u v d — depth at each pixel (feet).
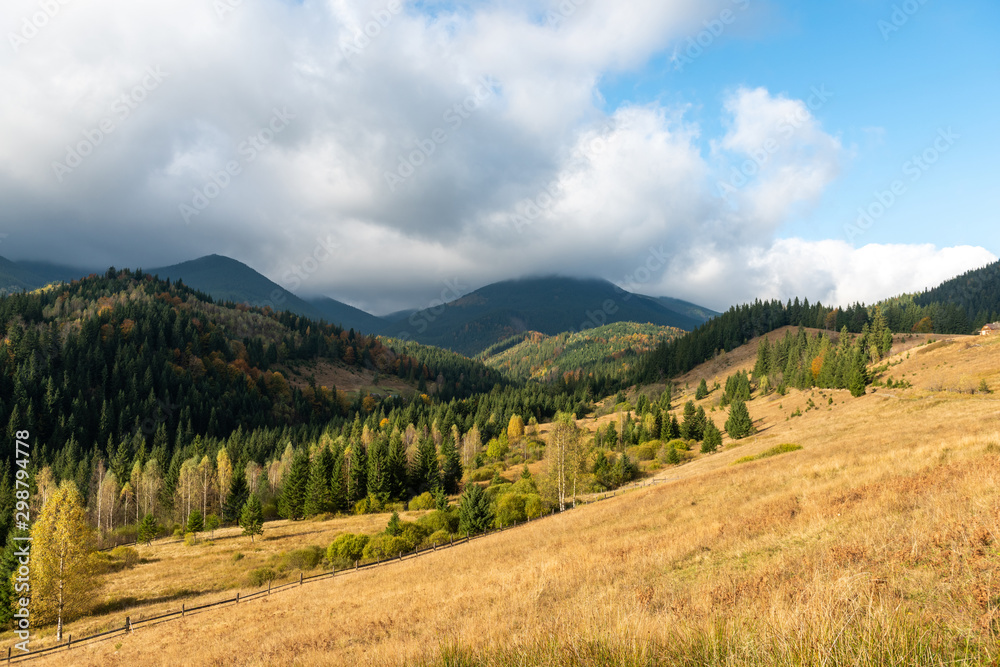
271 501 293.02
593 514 107.86
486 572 69.97
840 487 59.26
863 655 15.10
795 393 388.16
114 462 333.21
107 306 633.61
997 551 25.45
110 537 240.53
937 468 53.88
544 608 39.88
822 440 160.76
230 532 234.79
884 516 41.39
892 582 24.67
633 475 243.19
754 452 190.90
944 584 22.52
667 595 36.55
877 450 94.17
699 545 52.01
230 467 306.76
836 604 19.56
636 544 61.36
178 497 285.23
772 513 56.80
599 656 19.63
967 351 318.86
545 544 84.07
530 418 474.90
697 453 283.59
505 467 332.80
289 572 142.72
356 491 272.72
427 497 258.37
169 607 117.80
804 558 35.81
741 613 24.84
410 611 54.19
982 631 16.48
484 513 159.63
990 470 45.42
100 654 75.97
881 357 421.18
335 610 68.49
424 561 105.19
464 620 42.11
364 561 141.90
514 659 22.20
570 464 201.05
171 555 187.93
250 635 64.13
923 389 252.62
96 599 129.59
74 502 122.31
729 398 442.09
